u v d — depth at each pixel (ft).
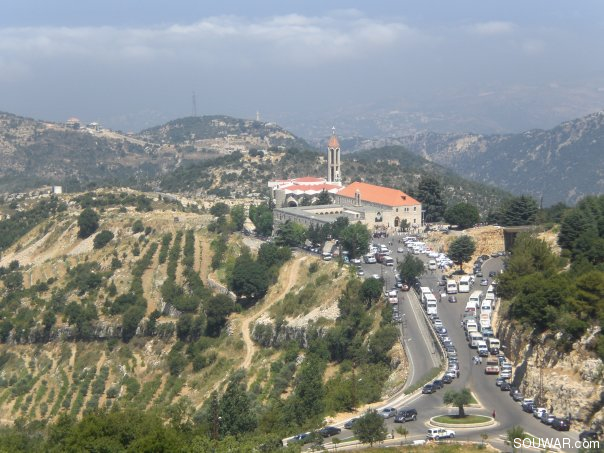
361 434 572.51
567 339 640.58
